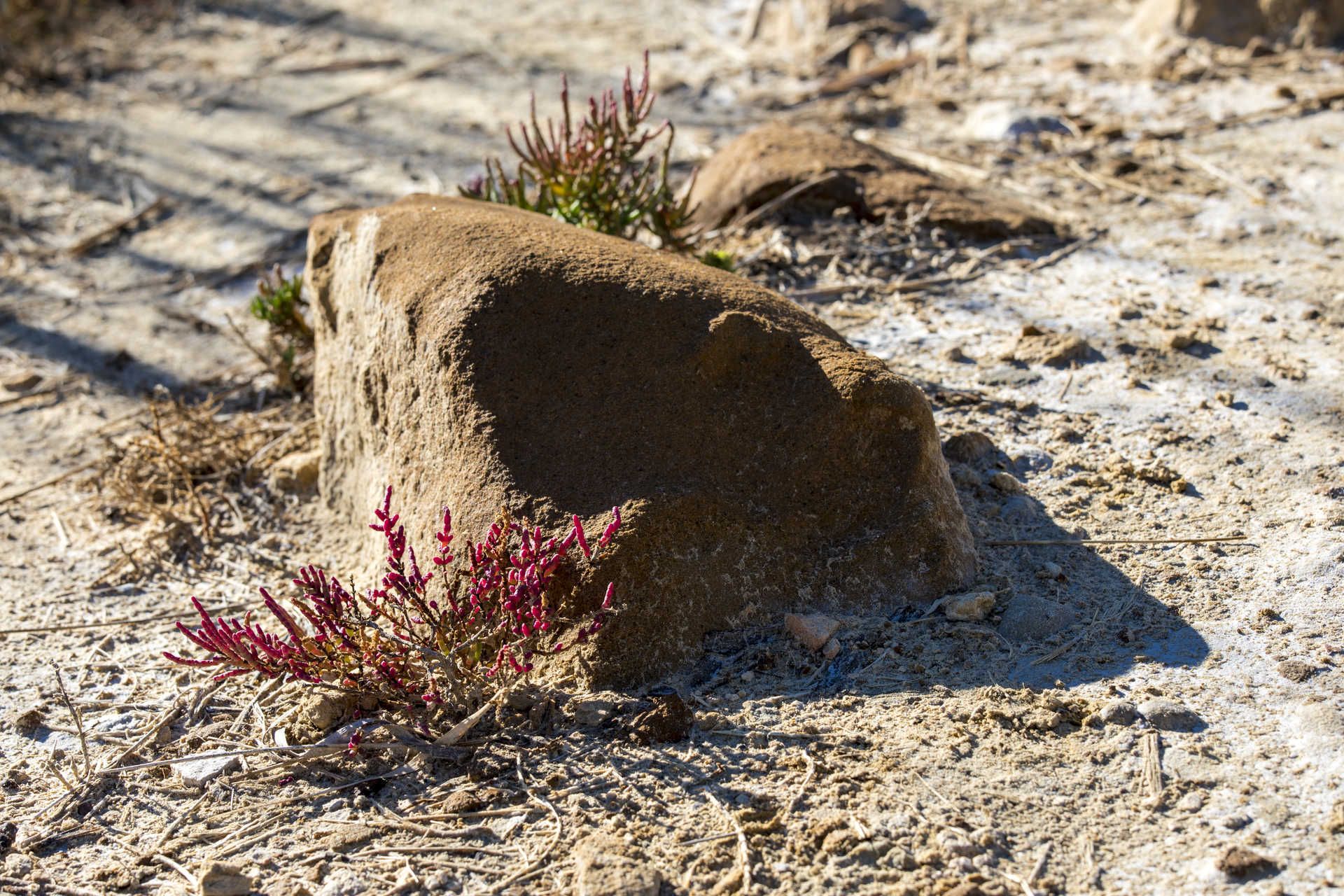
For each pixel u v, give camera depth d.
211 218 9.98
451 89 12.00
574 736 3.99
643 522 4.20
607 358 4.58
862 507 4.43
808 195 7.82
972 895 3.25
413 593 4.12
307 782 4.02
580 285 4.70
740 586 4.30
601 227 6.87
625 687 4.11
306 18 14.55
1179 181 8.12
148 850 3.82
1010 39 11.45
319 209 9.82
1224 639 4.18
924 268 7.23
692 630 4.21
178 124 11.85
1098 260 7.19
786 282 7.13
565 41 13.06
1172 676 4.03
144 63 13.49
